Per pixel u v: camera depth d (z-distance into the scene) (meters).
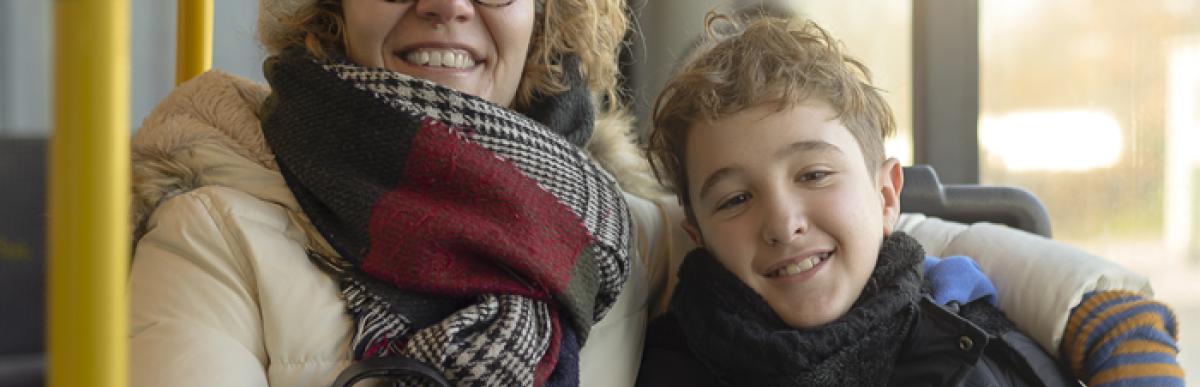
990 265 1.10
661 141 1.07
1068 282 1.00
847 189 0.95
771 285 0.96
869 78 1.07
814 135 0.95
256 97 0.94
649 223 1.12
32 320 0.95
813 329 0.95
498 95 0.97
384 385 0.81
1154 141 1.71
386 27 0.90
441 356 0.78
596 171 0.97
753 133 0.96
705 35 1.20
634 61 1.66
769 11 1.69
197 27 1.13
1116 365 0.96
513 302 0.84
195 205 0.81
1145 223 1.73
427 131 0.85
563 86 1.03
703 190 0.99
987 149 1.80
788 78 0.97
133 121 1.55
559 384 0.86
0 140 0.95
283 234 0.83
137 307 0.77
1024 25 1.76
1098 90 1.73
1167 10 1.67
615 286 0.94
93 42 0.45
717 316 0.98
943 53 1.79
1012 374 0.98
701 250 1.03
